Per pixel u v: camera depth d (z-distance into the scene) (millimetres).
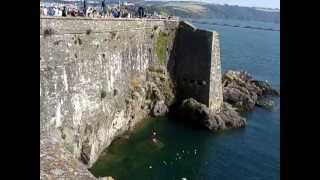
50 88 39969
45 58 39250
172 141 62812
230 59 167375
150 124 69812
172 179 49344
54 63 41156
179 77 81250
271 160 57438
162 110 73875
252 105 84438
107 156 53938
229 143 63906
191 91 79812
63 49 43344
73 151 44906
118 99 61969
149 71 76688
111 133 58844
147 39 76000
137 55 71062
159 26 80438
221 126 69875
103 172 49281
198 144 62688
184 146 61156
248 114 80875
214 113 72938
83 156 48125
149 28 76750
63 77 43062
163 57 80562
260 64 157250
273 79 123188
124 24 64562
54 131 40656
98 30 53781
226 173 52625
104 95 55781
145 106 72000
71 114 44969
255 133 69312
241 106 83688
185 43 82000
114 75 60375
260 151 60844
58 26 42156
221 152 59906
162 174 50594
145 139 62031
